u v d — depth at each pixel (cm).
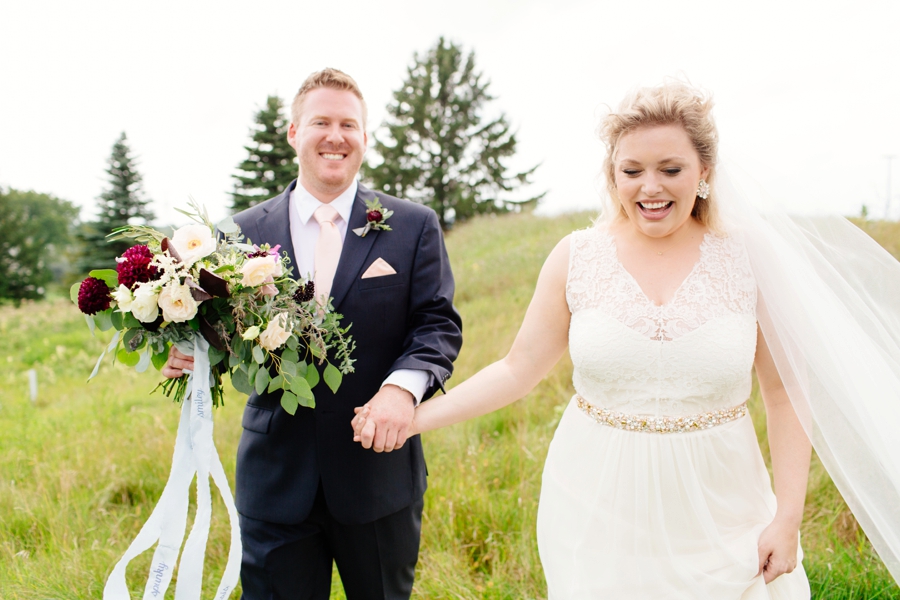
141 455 423
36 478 398
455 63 3228
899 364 177
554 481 198
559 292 195
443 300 227
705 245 181
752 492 180
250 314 183
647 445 179
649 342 174
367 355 220
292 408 183
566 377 517
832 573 259
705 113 169
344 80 223
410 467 233
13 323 1413
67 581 277
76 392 736
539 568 281
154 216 3175
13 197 5106
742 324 174
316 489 213
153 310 172
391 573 228
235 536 184
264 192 2527
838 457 170
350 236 224
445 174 3194
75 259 3164
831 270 178
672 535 176
